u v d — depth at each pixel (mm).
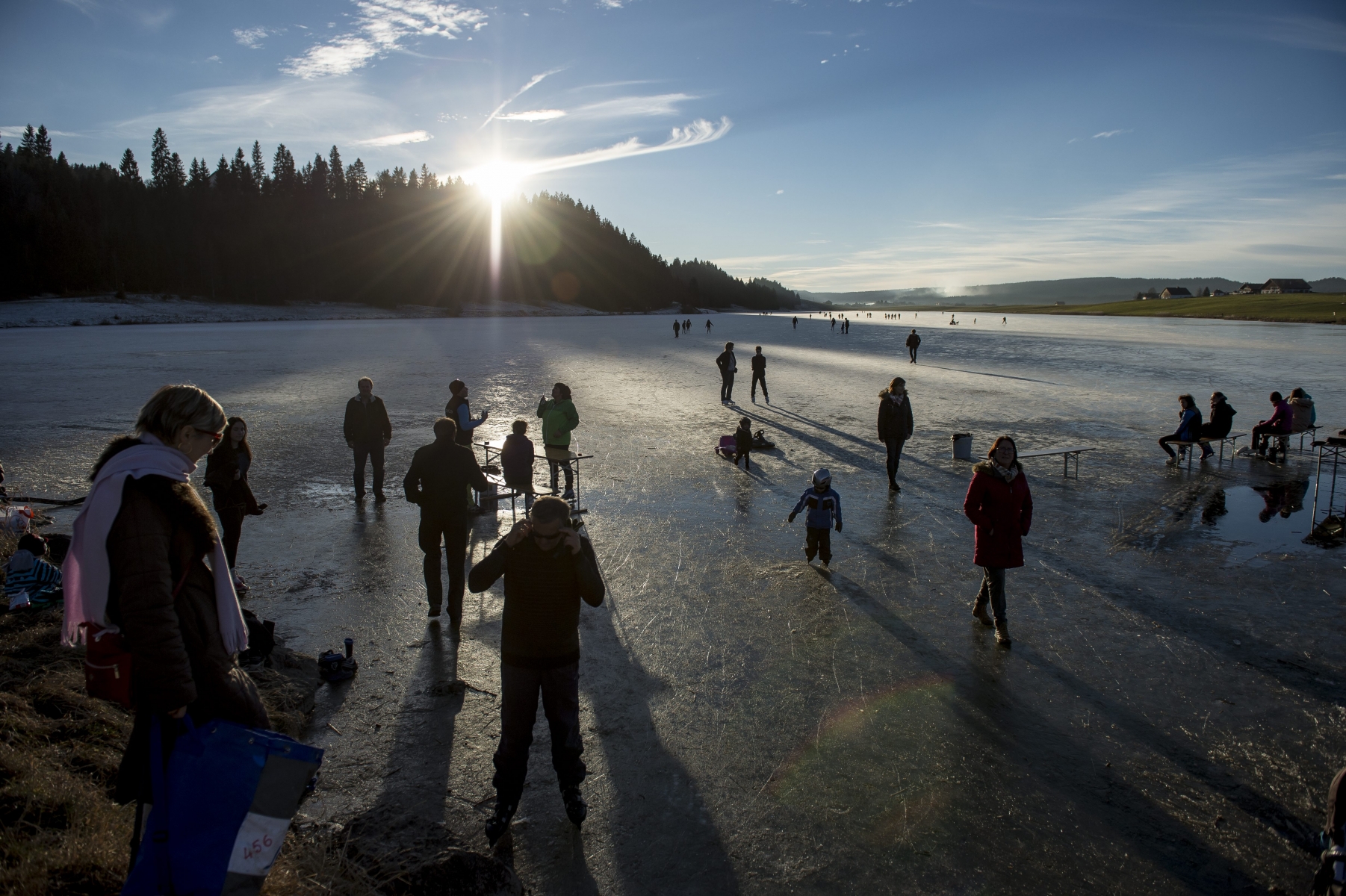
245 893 2283
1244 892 3264
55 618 5402
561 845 3543
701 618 6305
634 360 34438
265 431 15414
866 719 4691
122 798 2312
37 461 12180
